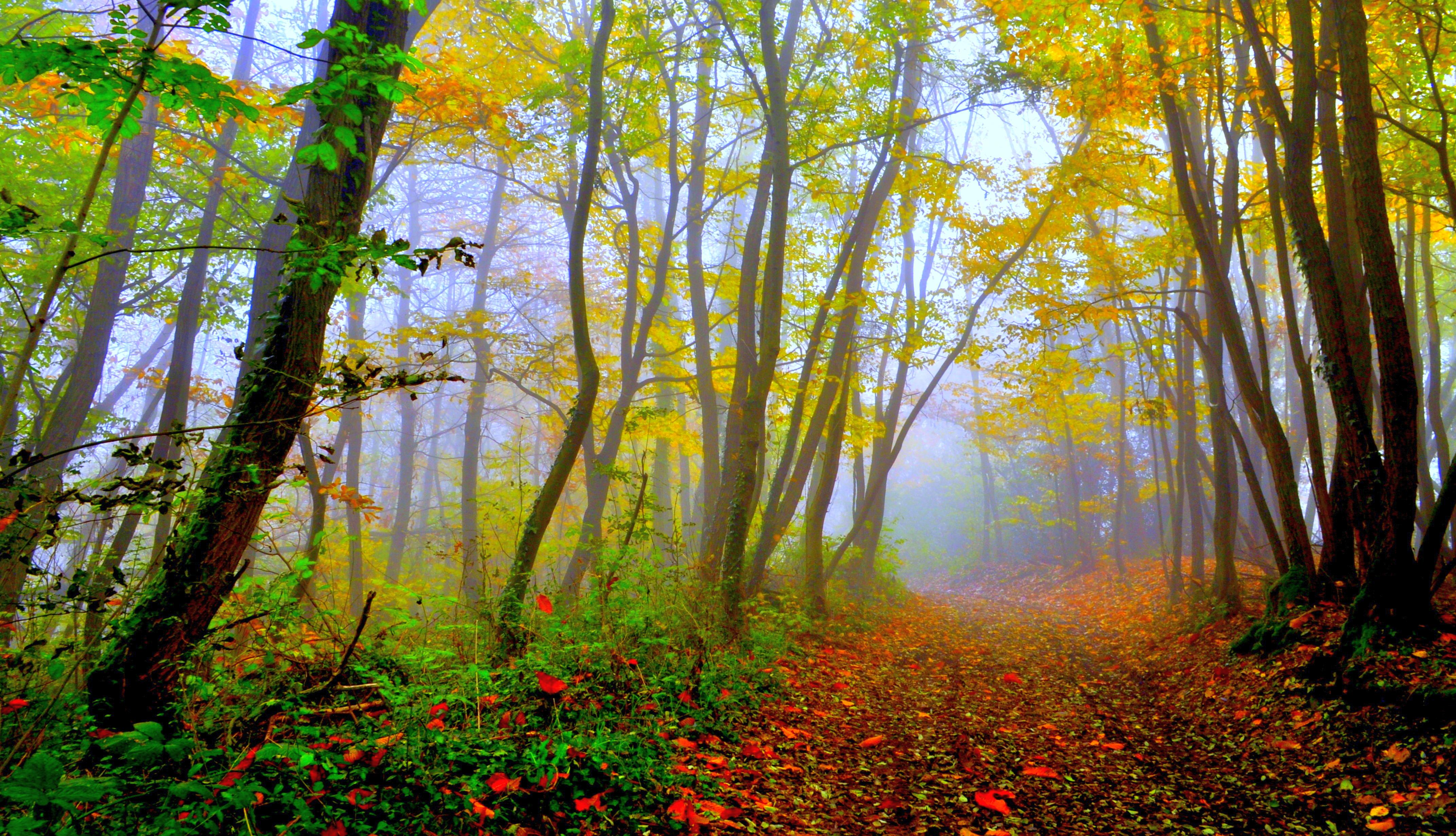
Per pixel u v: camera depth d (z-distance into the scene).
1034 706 8.03
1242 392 9.69
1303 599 8.61
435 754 3.77
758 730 6.02
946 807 4.69
